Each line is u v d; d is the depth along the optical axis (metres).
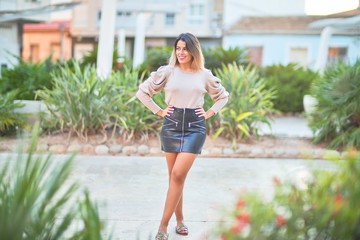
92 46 24.95
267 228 1.82
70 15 26.52
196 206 4.29
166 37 23.67
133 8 16.53
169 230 3.63
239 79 7.46
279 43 20.72
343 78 7.23
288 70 12.73
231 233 1.76
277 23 20.89
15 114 7.06
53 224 2.05
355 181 1.93
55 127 7.07
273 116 11.91
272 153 6.70
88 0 24.30
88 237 1.96
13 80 8.71
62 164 2.13
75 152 2.19
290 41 20.62
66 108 6.80
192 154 3.25
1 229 1.80
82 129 6.77
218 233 1.88
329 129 7.31
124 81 7.32
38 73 8.88
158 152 6.59
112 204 4.27
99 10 24.41
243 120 7.24
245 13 22.08
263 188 4.91
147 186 4.96
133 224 3.74
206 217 3.98
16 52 16.86
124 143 6.84
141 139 6.93
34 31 26.09
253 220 1.81
